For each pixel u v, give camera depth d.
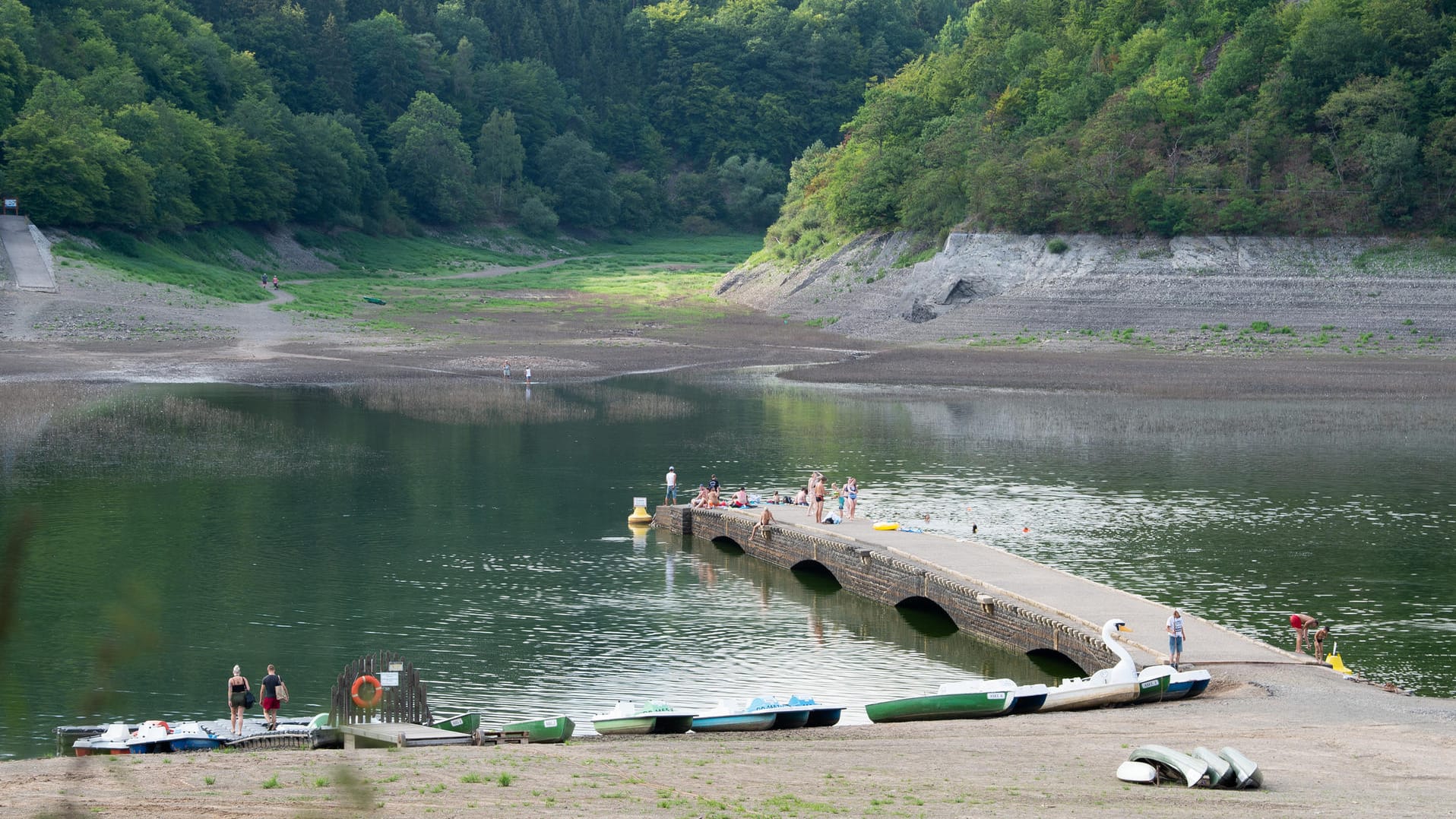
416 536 51.22
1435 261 120.25
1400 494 57.84
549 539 51.50
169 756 22.97
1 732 29.25
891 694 33.31
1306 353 111.56
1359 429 77.00
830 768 21.52
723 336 133.38
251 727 28.31
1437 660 34.44
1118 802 18.20
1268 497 57.38
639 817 16.86
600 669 35.47
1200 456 68.44
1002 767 21.61
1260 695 29.41
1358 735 24.81
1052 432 76.81
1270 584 42.53
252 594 42.22
